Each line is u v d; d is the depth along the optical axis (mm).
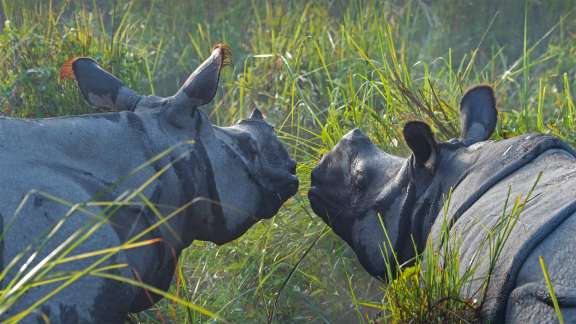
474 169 9148
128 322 9719
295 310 10914
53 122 8500
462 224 8617
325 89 15570
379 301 11000
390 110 13336
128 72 14945
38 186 7895
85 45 14859
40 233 7707
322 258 11602
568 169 8438
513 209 7848
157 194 8836
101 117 8883
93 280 7883
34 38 14414
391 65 16250
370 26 17297
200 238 9750
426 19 19609
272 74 16062
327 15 18859
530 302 7320
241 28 18734
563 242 7406
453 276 8188
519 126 12922
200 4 18781
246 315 10641
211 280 11258
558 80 17562
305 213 12141
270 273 10758
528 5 20156
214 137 9609
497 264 7793
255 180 9961
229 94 16047
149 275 8695
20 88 13734
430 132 9383
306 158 13141
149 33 17797
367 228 10148
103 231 8062
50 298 7555
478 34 19484
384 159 10367
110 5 18594
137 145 8906
